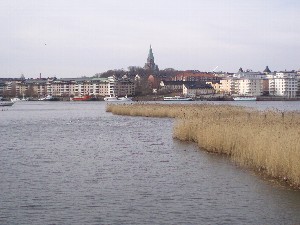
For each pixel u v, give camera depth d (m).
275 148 34.25
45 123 97.25
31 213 25.59
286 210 26.03
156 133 69.69
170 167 39.03
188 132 57.03
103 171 37.53
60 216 25.06
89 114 133.50
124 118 108.00
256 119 54.38
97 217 24.89
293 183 31.58
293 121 50.19
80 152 49.25
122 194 29.62
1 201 27.92
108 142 58.78
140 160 43.09
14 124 94.62
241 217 24.88
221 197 28.81
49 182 33.22
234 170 37.06
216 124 49.19
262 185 31.75
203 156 44.31
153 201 27.95
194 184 32.38
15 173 36.72
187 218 24.70
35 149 52.00
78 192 30.17
